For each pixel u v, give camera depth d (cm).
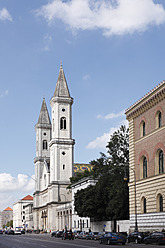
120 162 7806
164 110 5188
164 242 4353
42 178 16312
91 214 8369
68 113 14425
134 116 6131
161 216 5069
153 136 5466
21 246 4534
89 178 9950
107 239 4747
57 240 6694
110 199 7950
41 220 15975
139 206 5747
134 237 4950
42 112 17575
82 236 7800
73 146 14325
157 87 5300
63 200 13725
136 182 5897
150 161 5522
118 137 8050
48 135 17250
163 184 5075
